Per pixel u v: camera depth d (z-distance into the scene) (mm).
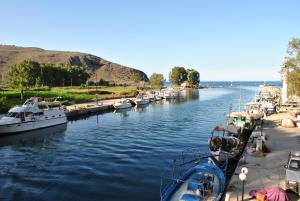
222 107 81188
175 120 55938
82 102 81375
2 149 33625
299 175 16859
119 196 19641
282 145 28250
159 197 19453
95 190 20688
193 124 50688
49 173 24562
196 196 16078
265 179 18953
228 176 22547
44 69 144750
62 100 76938
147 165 26281
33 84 134750
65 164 27125
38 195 19891
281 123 41281
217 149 26516
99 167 25922
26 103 47562
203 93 155000
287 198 15273
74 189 20906
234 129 30641
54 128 46812
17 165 27094
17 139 38906
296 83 40469
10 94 73438
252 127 39844
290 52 41625
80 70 171750
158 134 41500
